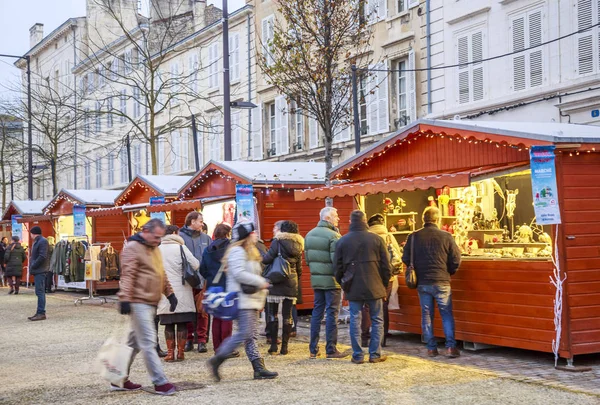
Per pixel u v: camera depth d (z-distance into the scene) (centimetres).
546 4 1853
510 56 1959
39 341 1209
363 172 1226
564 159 871
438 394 730
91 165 4741
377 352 914
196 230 1068
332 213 984
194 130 2758
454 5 2142
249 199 1427
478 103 2047
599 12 1722
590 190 883
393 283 1075
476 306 978
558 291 859
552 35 1839
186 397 746
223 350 784
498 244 1000
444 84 2184
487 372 836
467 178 898
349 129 2561
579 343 860
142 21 4253
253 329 792
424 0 2250
